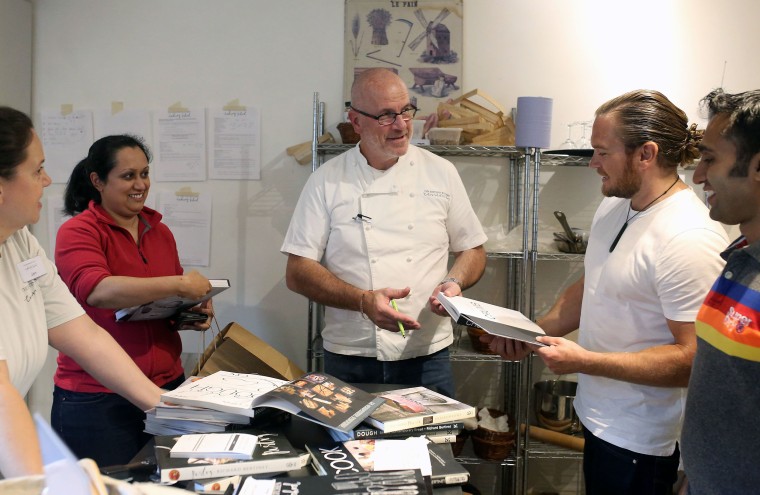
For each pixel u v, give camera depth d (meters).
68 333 1.56
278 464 1.16
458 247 2.41
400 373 2.26
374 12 2.88
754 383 1.18
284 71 2.92
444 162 2.38
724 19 2.88
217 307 3.02
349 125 2.66
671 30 2.89
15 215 1.34
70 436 2.10
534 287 2.64
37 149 1.35
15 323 1.40
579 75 2.90
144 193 2.25
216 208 2.98
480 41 2.89
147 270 2.27
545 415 2.68
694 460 1.30
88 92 2.96
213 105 2.95
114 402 2.08
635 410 1.70
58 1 2.92
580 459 2.76
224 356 2.21
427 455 1.21
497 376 3.00
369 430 1.30
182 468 1.11
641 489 1.71
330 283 2.18
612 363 1.60
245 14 2.91
